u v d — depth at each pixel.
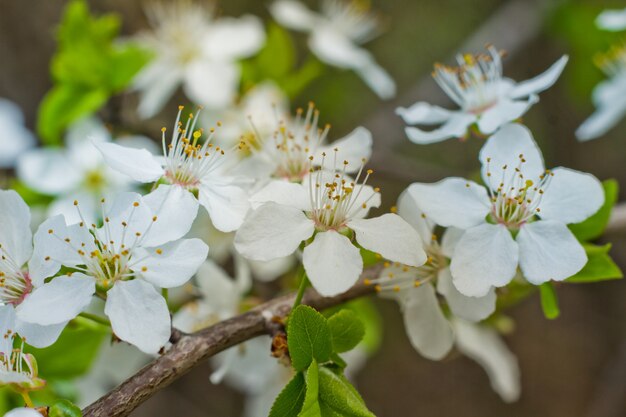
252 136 0.22
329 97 0.30
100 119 0.25
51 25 0.31
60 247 0.17
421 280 0.19
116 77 0.24
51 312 0.17
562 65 0.19
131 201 0.17
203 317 0.21
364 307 0.24
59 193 0.24
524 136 0.18
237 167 0.19
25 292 0.17
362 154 0.19
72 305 0.17
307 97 0.30
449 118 0.19
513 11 0.31
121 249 0.17
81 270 0.17
